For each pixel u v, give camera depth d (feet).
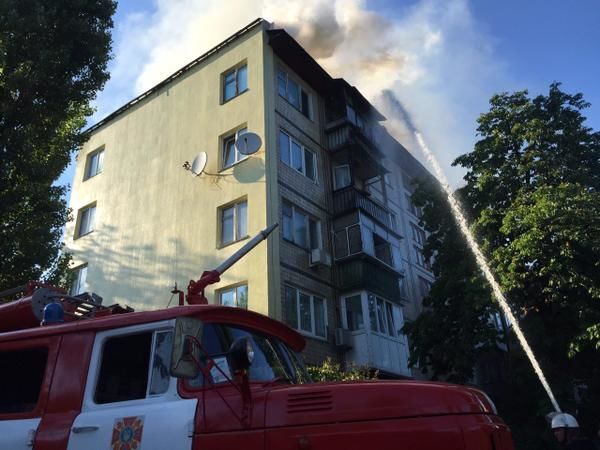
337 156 63.16
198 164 55.93
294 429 10.38
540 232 42.14
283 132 56.59
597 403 43.57
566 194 42.96
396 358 56.03
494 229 48.67
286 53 60.70
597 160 50.39
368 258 56.03
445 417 9.96
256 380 12.67
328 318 52.39
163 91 67.46
